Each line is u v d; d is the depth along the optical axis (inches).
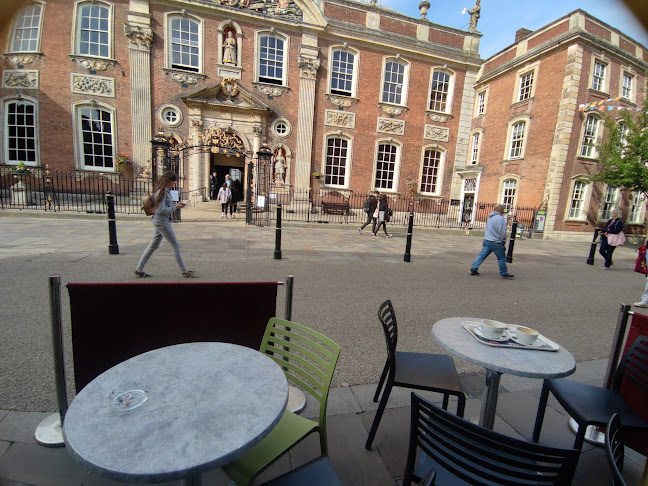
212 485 78.8
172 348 78.7
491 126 772.0
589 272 369.1
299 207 714.8
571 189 653.3
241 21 651.5
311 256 333.4
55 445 85.7
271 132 693.9
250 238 407.2
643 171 560.4
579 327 194.9
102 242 332.8
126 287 91.2
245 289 101.3
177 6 621.0
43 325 150.6
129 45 608.7
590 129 650.2
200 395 61.9
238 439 51.9
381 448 93.1
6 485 75.0
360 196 758.5
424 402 63.7
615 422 61.6
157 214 217.9
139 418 55.5
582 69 609.6
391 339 102.9
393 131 766.5
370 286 246.2
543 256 459.5
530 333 90.0
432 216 807.1
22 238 331.9
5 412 96.8
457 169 824.9
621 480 49.0
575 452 50.6
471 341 90.7
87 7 600.7
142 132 631.8
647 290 246.7
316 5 671.8
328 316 183.5
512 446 53.1
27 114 607.8
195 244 349.4
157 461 47.5
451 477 69.7
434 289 251.8
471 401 118.6
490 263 375.6
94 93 613.3
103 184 631.2
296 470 69.6
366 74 732.7
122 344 93.4
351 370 132.3
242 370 70.6
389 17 734.5
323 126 724.7
